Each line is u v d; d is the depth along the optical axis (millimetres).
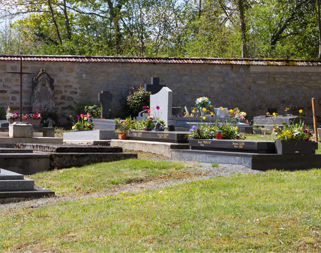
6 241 4996
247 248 4238
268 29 31531
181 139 12086
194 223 4969
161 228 4859
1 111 21734
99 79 23406
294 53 31766
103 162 10781
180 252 4195
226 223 4902
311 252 4125
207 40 32844
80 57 23297
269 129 17156
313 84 24953
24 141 12797
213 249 4230
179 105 24062
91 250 4363
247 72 24656
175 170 9320
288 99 24812
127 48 35781
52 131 16875
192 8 38719
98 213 5863
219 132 10898
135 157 11391
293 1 30484
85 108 21781
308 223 4773
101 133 14539
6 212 6531
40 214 6141
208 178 8234
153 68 23922
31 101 22188
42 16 37406
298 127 9898
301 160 9359
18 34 39469
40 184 8695
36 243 4840
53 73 22875
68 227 5270
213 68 24422
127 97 22766
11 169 9742
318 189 6512
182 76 24156
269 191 6465
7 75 22297
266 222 4855
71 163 10492
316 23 31266
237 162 9414
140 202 6336
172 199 6320
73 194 7879
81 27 37750
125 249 4320
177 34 37781
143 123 14531
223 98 24469
